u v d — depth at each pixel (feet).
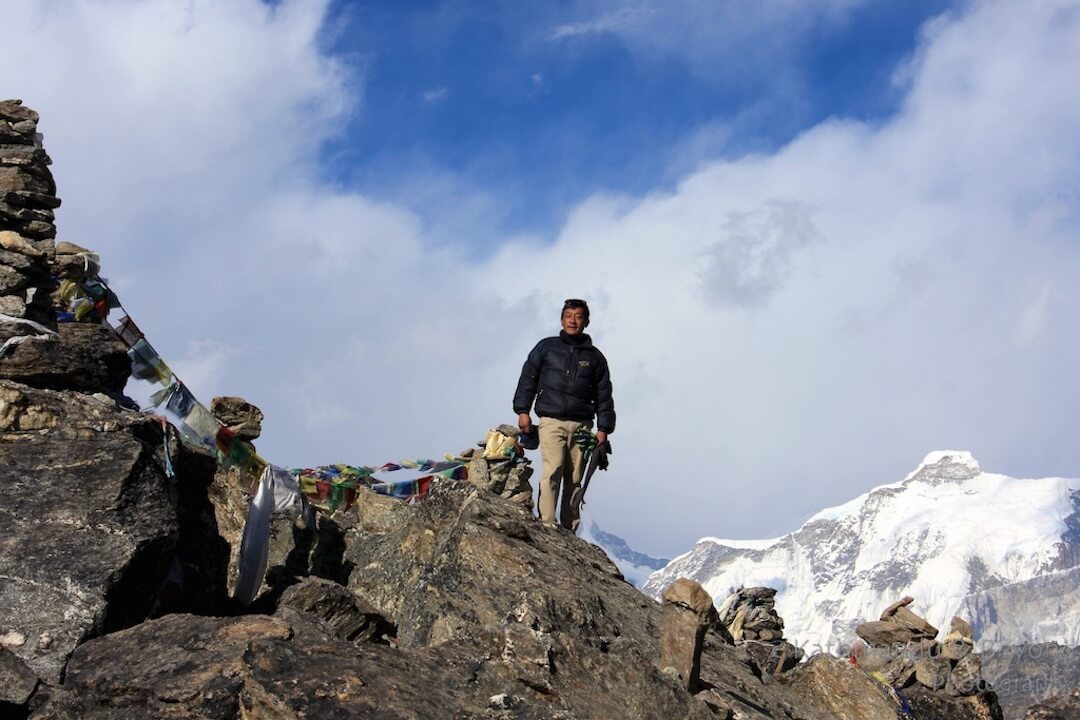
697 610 36.55
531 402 52.85
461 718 27.12
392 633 39.19
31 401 36.94
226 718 26.53
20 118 44.88
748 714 37.32
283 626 29.96
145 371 45.34
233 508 45.32
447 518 45.83
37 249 42.91
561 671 31.48
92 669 28.32
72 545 32.14
